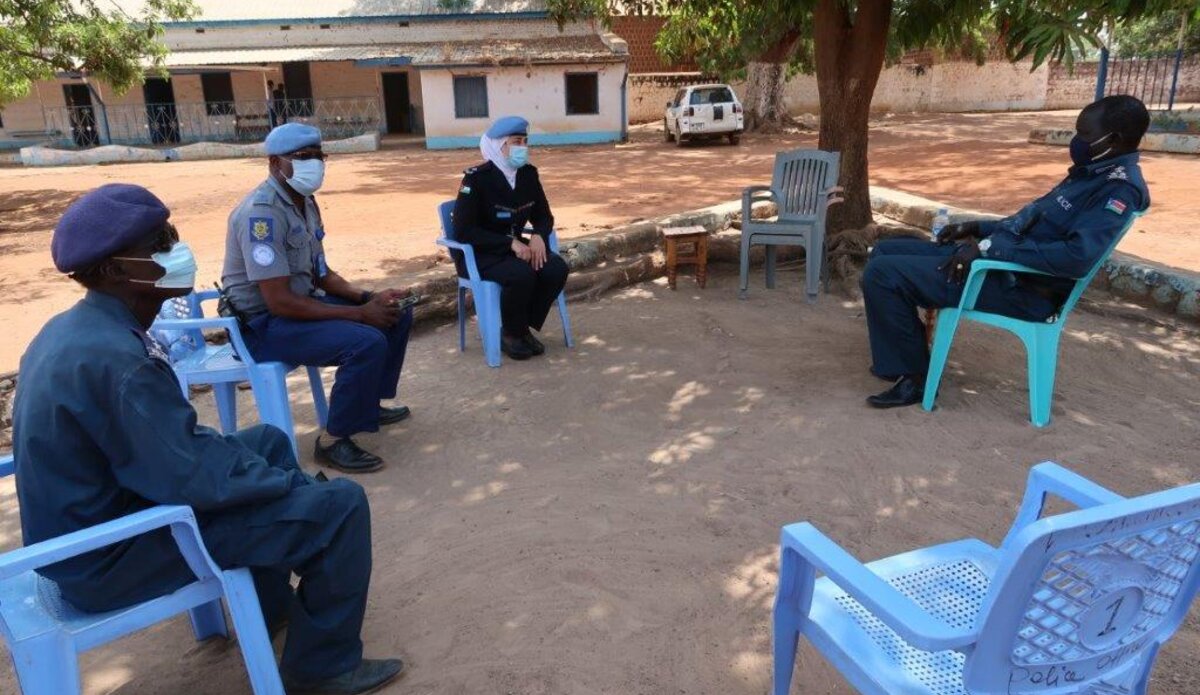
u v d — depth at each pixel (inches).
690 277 297.3
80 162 928.9
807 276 262.7
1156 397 185.2
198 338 168.9
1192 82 1207.6
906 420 174.2
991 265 162.7
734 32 360.5
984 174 543.8
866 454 159.8
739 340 229.6
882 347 179.0
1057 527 59.6
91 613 84.8
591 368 210.7
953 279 169.5
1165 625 74.1
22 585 89.4
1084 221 156.2
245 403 194.5
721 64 1037.8
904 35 291.6
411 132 1147.9
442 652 108.6
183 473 82.0
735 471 154.8
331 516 92.2
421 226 426.6
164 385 81.8
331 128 1119.6
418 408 188.9
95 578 82.8
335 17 1051.3
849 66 293.1
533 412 184.9
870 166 619.2
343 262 331.3
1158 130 701.9
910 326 175.9
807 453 161.0
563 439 171.5
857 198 306.0
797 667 104.3
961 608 86.3
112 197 82.0
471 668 105.3
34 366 81.3
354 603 97.9
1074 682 70.9
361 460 159.3
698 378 201.9
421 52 995.9
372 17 1051.3
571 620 114.1
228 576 89.2
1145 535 64.8
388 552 132.3
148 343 84.2
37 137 1084.5
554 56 907.4
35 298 299.1
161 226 85.0
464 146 941.8
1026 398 185.0
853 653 78.4
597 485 151.5
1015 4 206.8
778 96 951.0
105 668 108.4
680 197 502.6
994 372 200.5
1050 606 65.2
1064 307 166.9
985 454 159.0
